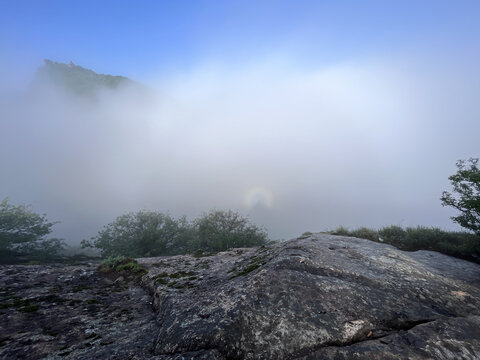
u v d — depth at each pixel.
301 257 5.44
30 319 4.65
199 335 3.25
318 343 3.06
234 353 2.93
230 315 3.54
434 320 3.68
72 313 5.07
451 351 2.95
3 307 5.12
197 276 6.87
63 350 3.55
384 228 11.57
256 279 4.57
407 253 7.65
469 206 7.96
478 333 3.37
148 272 8.09
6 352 3.46
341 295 4.11
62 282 7.38
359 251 6.60
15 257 21.19
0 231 21.25
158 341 3.48
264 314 3.53
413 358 2.80
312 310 3.67
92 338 3.96
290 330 3.25
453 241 9.15
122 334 4.07
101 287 7.20
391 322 3.61
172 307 4.66
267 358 2.85
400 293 4.50
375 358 2.79
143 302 5.93
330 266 5.20
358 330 3.34
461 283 5.37
